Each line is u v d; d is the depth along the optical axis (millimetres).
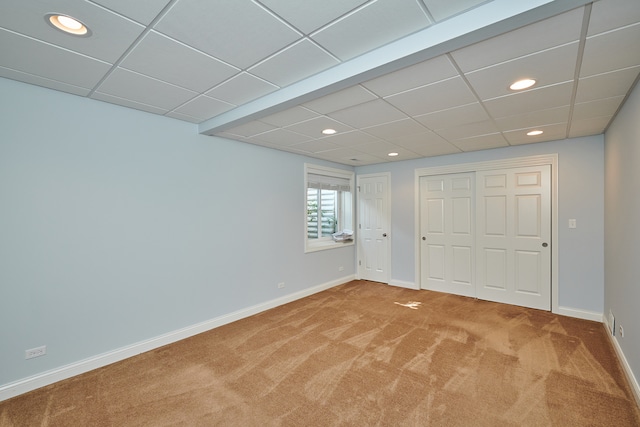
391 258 5215
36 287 2252
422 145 3949
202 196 3305
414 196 4922
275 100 2410
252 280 3824
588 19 1396
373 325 3393
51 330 2318
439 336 3072
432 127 3133
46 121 2299
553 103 2469
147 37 1669
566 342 2906
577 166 3580
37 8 1419
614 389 2146
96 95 2451
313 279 4754
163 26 1572
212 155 3406
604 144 3371
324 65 1996
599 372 2369
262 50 1809
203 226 3307
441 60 1781
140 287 2807
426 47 1599
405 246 5043
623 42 1584
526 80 2051
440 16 1503
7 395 2111
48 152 2307
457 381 2266
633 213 2193
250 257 3807
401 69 1885
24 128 2205
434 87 2160
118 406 2012
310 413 1926
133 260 2764
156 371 2449
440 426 1802
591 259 3506
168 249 3010
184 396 2113
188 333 3131
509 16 1354
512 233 4062
